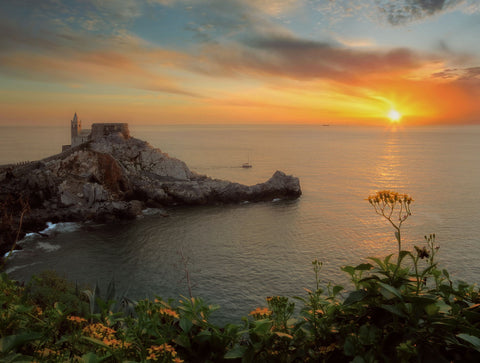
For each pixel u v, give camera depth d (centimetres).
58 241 7000
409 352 349
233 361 436
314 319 454
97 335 391
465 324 377
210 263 6241
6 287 450
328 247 7169
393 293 411
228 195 11162
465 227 8525
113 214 8738
